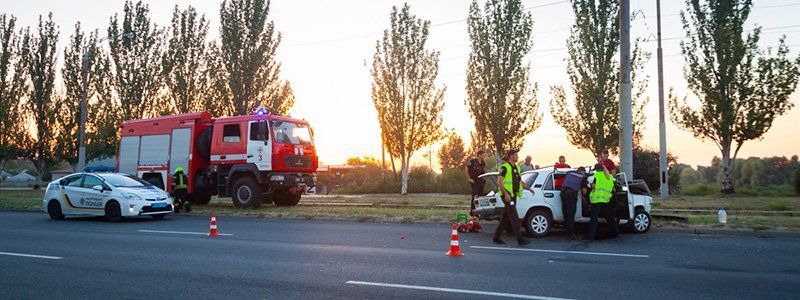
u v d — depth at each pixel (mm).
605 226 13477
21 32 42938
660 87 25047
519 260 9000
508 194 10766
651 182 30797
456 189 31828
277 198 21141
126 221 16297
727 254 9562
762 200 22016
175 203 19000
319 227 14156
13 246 10898
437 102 30625
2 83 42688
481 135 28781
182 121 20406
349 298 6418
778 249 10086
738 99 27656
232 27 33156
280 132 18922
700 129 28453
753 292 6672
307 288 6953
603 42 26594
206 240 11711
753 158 63156
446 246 10680
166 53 34594
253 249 10359
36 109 43062
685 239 11539
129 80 34562
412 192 33656
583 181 11820
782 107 26828
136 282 7383
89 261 9086
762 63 26922
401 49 30625
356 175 45031
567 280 7383
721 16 27938
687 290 6777
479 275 7746
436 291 6750
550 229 12195
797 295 6516
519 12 28297
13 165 110438
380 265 8586
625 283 7188
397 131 30484
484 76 28531
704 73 28000
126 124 21859
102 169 20234
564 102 27469
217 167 19609
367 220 15508
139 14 34750
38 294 6703
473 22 28922
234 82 33062
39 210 20719
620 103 14805
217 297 6504
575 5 27125
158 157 20734
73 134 41688
